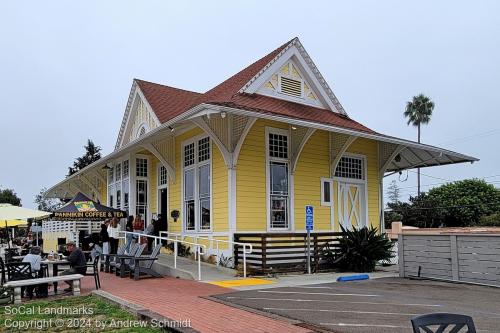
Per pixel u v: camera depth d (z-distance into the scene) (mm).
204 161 15914
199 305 8742
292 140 16141
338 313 7934
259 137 15422
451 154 18047
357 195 18578
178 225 17250
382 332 6594
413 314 7883
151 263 13031
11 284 9344
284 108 16234
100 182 25891
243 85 16203
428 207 52438
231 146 14609
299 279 12703
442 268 12766
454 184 54188
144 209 19609
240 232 14508
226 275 13148
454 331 4195
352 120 19016
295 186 16234
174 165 17766
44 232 28172
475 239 12086
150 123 20016
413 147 17422
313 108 18016
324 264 14727
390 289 10961
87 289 11070
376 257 14852
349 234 15047
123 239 19047
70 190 29938
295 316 7688
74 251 11570
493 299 9609
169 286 11320
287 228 15859
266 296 9758
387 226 52688
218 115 12969
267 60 17516
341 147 17078
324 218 17062
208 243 15375
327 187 17312
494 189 52938
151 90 20969
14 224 18344
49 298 10016
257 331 6730
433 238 13062
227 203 14578
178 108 20125
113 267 14266
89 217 15633
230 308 8430
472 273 12055
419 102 67312
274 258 13797
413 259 13484
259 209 15102
